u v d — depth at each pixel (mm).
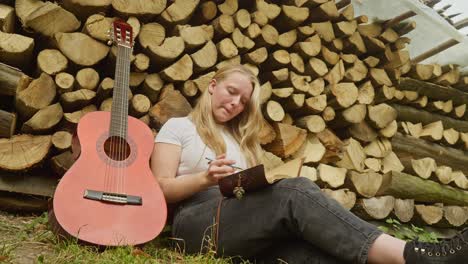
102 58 2953
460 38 3992
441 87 4566
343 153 3898
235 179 1903
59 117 2836
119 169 2164
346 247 1665
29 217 2770
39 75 2824
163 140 2252
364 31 4059
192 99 3338
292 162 2215
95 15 2914
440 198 4312
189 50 3283
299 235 1813
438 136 4492
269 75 3576
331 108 3838
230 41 3354
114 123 2311
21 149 2705
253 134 2492
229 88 2355
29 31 2801
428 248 1602
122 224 2016
